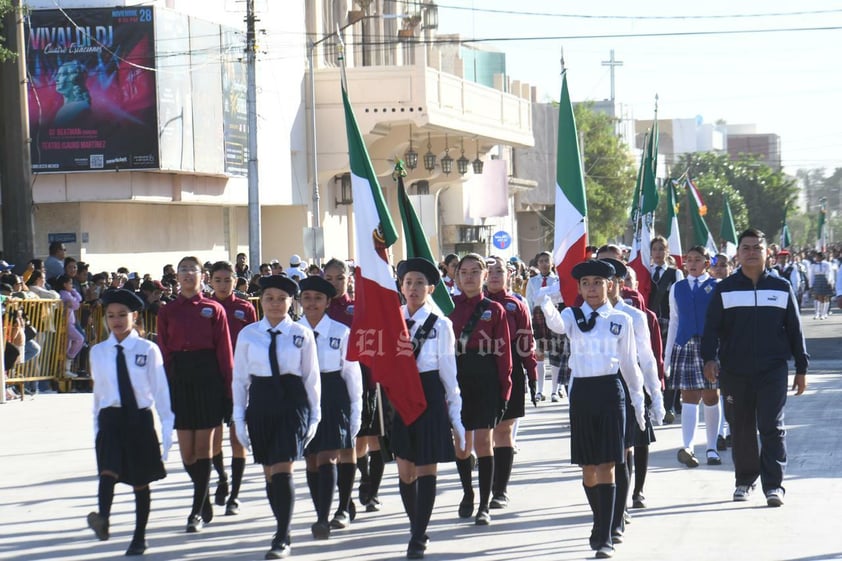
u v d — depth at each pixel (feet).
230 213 127.95
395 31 169.48
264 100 123.34
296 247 134.10
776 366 40.68
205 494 38.93
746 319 40.96
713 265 50.80
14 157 90.22
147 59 101.60
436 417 34.91
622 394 33.88
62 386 83.05
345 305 42.63
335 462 37.81
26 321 78.59
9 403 75.61
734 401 41.47
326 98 133.90
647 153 62.69
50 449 56.44
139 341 35.06
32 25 100.73
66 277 82.74
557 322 36.01
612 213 266.16
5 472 50.37
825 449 51.88
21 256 90.17
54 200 101.19
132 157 101.55
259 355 34.94
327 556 34.63
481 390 39.27
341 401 37.24
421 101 131.34
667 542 35.09
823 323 157.17
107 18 101.19
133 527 39.47
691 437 49.47
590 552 34.32
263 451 35.01
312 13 137.90
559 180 45.24
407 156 137.59
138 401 34.83
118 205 107.34
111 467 34.50
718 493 42.93
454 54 196.13
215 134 111.86
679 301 50.08
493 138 155.33
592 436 33.60
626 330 33.81
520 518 39.73
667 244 61.82
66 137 101.09
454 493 44.68
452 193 184.44
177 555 35.24
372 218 36.76
